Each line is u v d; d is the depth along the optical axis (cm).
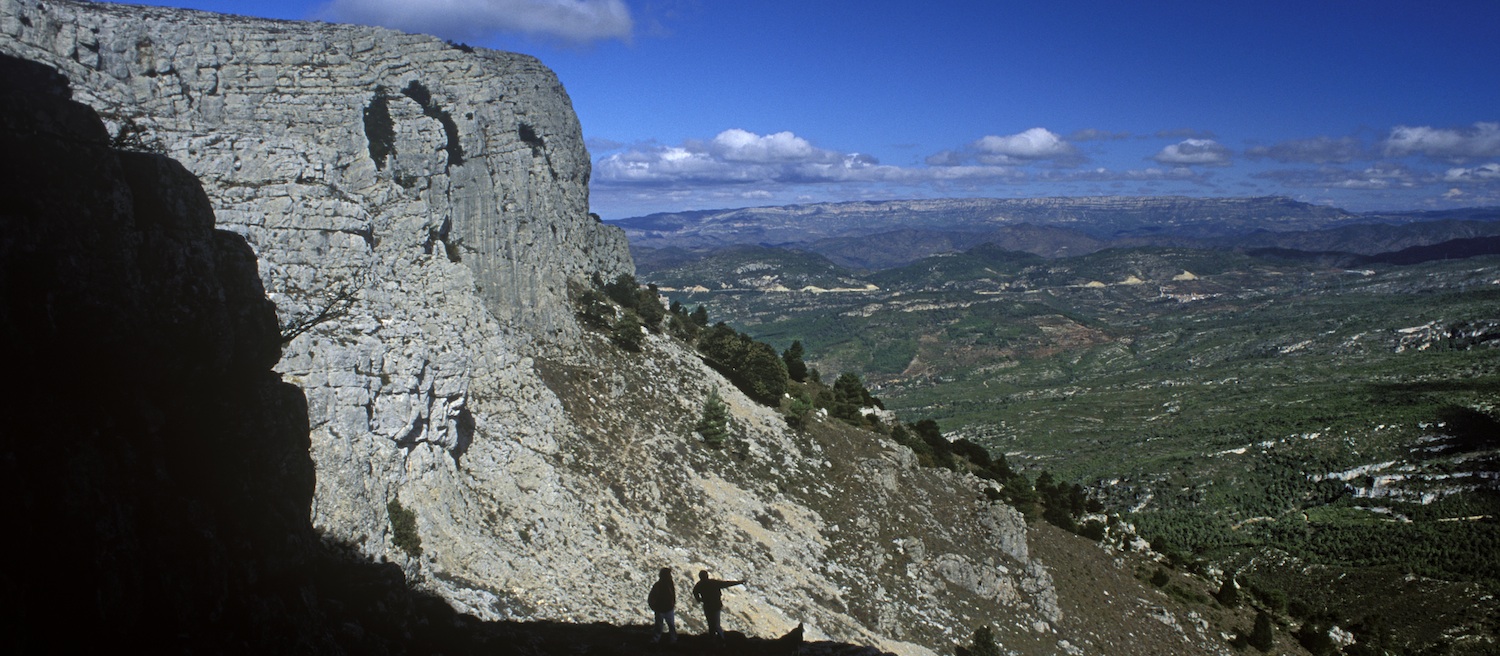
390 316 4203
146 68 4828
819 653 3575
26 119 1766
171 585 1688
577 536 4984
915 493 9275
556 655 2861
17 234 1628
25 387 1614
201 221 2083
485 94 7469
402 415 3981
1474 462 18475
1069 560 9406
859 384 11931
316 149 4556
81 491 1584
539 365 7056
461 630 2670
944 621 6875
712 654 3075
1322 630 9506
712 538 6128
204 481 1894
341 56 5897
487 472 4934
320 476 3306
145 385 1844
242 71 5331
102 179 1831
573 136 9775
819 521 7450
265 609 1881
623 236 11750
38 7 4259
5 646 1377
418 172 6341
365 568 2522
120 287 1792
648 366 8450
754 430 8525
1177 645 8481
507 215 7525
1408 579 13012
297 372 3491
